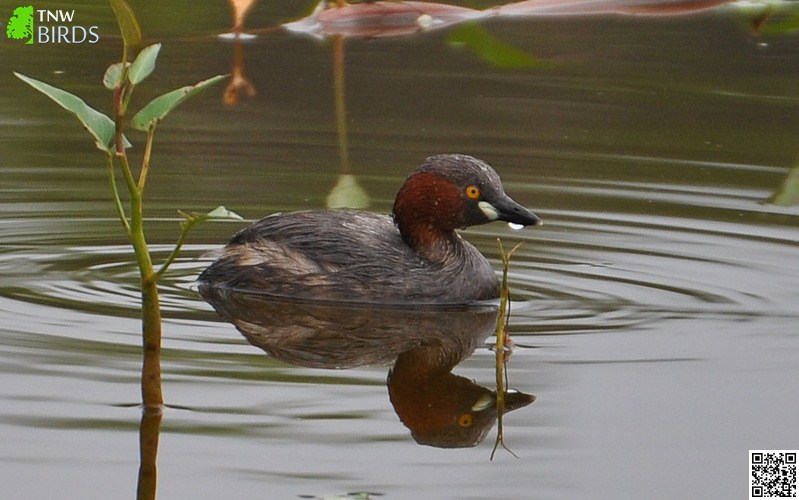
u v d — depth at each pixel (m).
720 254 13.31
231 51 20.11
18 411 8.96
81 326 10.73
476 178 12.38
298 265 12.05
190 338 10.64
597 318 11.38
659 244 13.64
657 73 19.92
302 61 19.91
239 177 15.51
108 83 8.55
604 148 16.83
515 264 13.07
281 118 17.75
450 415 9.14
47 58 19.69
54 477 8.05
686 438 8.79
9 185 15.08
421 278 12.10
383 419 9.02
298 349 10.49
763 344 10.61
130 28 8.46
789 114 18.25
